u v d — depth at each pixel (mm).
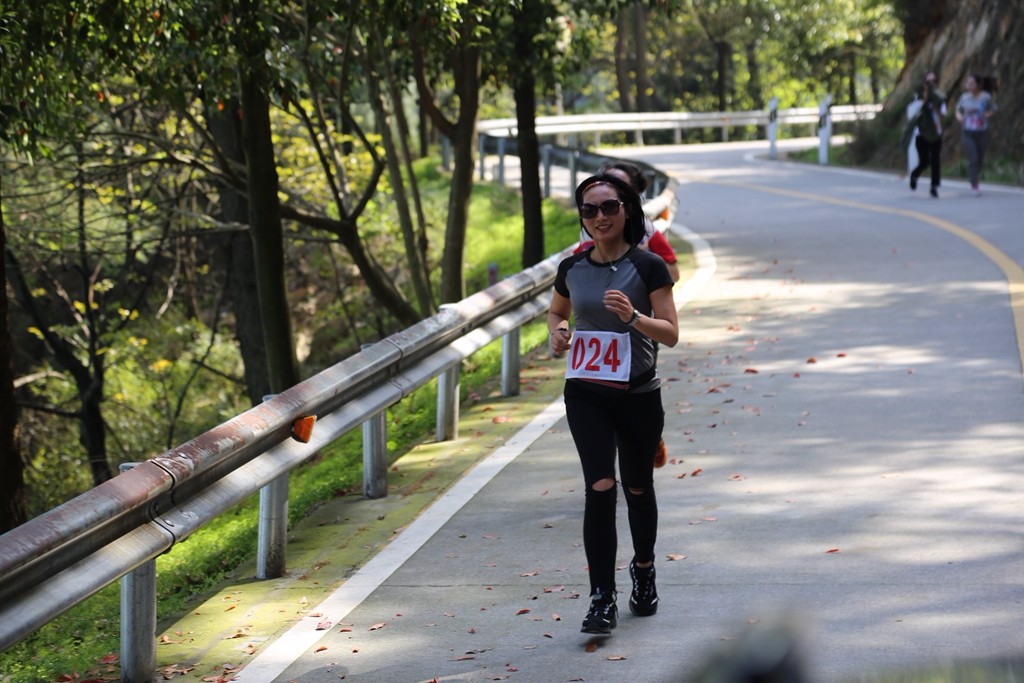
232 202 31125
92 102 22531
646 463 9195
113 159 28469
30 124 15461
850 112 78438
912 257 24984
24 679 9211
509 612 9664
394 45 22234
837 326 19188
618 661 8562
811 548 10492
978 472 12180
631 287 9008
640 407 9094
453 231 25703
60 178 28000
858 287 22172
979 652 8156
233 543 12742
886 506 11406
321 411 11562
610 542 8938
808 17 91312
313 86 22859
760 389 15930
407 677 8617
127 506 8109
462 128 25406
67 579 7730
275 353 20562
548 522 11734
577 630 9195
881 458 12852
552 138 72188
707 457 13312
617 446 9391
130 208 30531
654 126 72500
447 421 15148
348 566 11055
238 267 31266
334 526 12219
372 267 25750
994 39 46125
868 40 96750
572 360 9156
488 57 24766
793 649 1773
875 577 9742
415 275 26203
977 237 27016
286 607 10172
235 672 8906
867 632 8680
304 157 36156
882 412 14531
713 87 109438
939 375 15969
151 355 40906
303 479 17062
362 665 8891
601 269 9117
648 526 9250
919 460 12688
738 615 9180
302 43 22453
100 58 17500
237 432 9625
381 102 25297
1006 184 39188
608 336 9016
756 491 12094
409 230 26125
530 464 13703
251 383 31609
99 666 9328
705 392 15984
